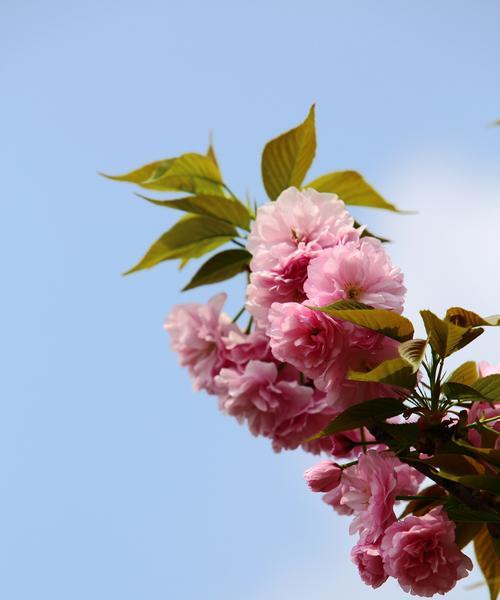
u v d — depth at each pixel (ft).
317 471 4.25
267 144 4.66
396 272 4.10
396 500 4.16
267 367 4.65
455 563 4.02
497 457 3.98
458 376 4.09
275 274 4.21
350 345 4.08
